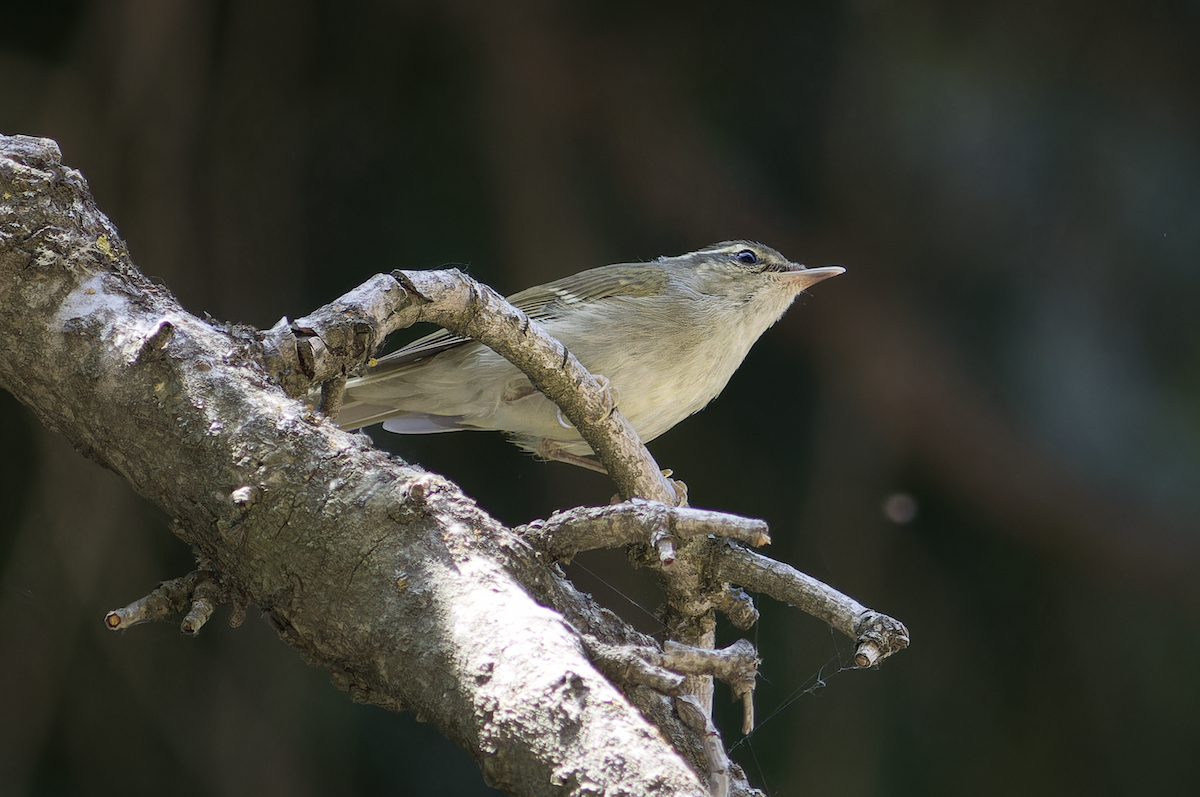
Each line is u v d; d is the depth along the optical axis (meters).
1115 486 12.69
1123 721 12.16
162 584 3.63
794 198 13.45
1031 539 12.73
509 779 2.83
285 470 3.39
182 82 11.71
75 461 10.75
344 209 12.43
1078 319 13.09
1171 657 12.27
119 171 11.48
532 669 2.89
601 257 13.00
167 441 3.49
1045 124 13.07
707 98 13.31
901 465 13.04
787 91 13.30
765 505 12.98
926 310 13.31
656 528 3.62
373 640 3.17
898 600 12.77
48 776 10.26
